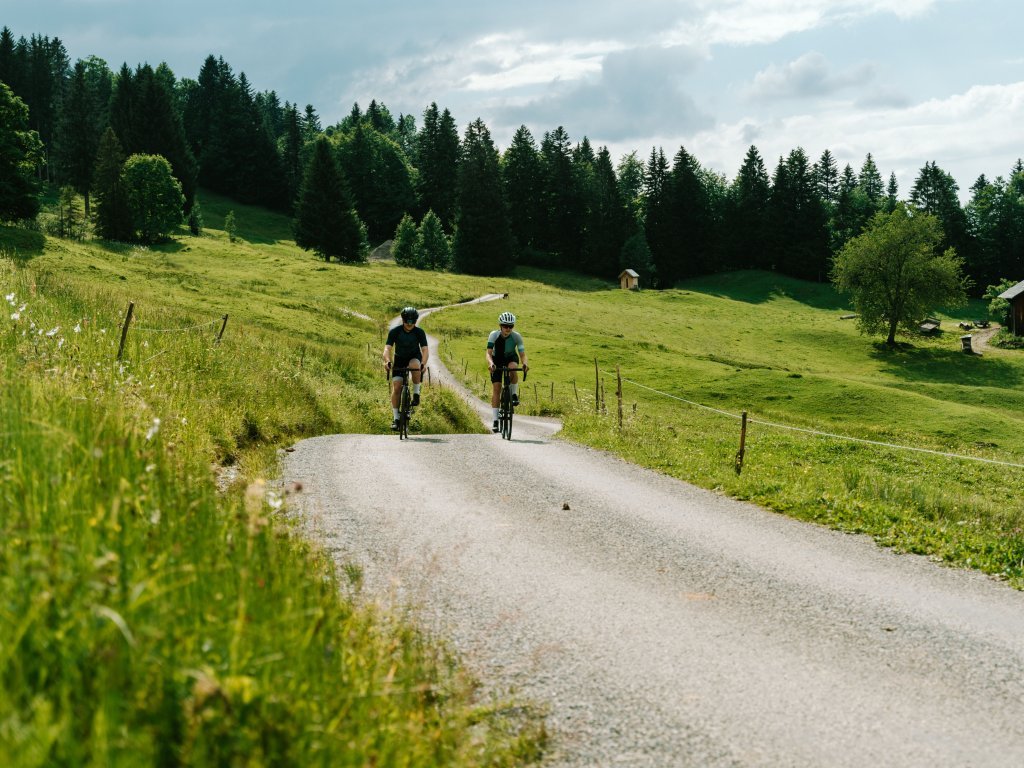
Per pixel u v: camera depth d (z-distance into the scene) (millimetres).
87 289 22844
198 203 149625
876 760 3867
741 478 11219
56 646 2639
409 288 99062
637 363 60438
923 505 10039
